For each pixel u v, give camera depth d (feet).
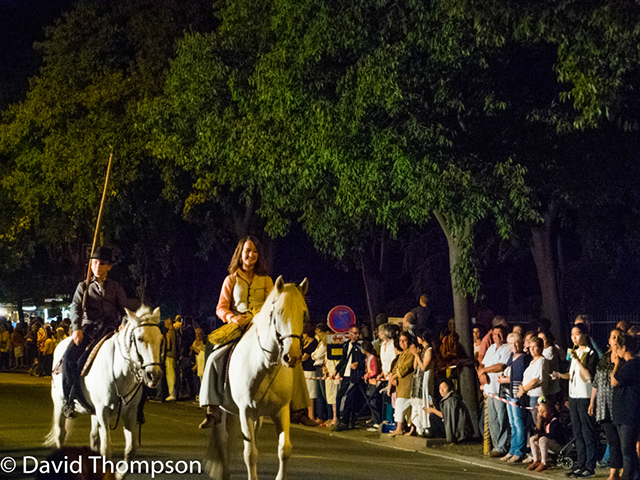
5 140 104.99
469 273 49.06
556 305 57.72
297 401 29.14
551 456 40.55
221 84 71.05
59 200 101.09
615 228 60.23
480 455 45.09
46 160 99.60
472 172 47.19
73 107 98.68
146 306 30.37
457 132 49.08
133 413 31.12
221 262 120.37
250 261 29.86
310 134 54.60
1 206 115.44
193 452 41.29
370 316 90.33
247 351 27.81
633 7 39.96
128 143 93.76
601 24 40.88
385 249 96.02
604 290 70.59
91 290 33.68
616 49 40.73
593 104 41.24
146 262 111.45
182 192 91.04
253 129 62.13
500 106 46.62
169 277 119.75
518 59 49.96
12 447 42.93
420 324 60.18
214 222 100.07
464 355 52.26
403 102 48.01
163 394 77.41
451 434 48.60
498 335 45.42
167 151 76.07
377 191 49.90
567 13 41.98
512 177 45.88
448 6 45.19
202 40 72.23
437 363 50.67
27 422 55.83
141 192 99.66
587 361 38.93
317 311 112.47
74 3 107.24
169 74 78.13
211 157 71.46
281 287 26.43
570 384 39.32
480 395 52.11
